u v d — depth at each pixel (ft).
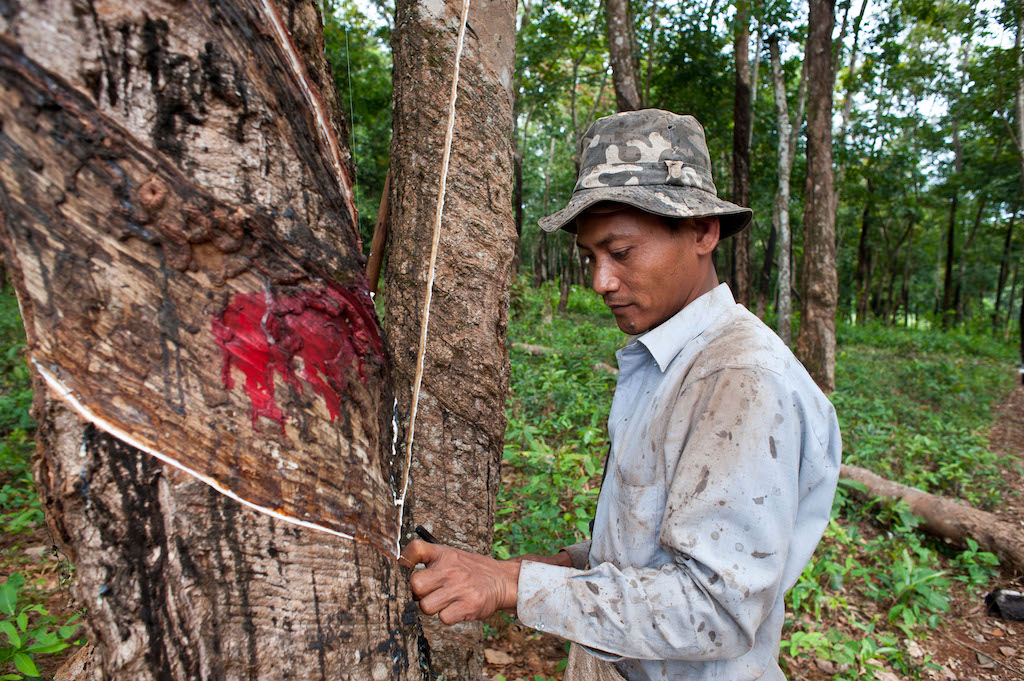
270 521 2.40
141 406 2.16
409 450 3.40
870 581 11.38
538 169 93.61
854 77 48.24
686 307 3.61
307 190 2.55
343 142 3.05
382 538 2.89
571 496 12.17
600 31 44.11
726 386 3.03
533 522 10.21
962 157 71.15
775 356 3.11
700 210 3.39
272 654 2.43
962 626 11.09
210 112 2.21
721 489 2.88
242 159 2.29
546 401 18.98
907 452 17.90
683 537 2.89
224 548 2.32
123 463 2.18
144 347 2.15
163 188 2.12
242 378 2.32
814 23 26.00
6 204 2.01
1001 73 39.32
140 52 2.06
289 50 2.55
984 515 13.51
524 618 3.07
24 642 6.64
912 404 27.40
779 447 2.97
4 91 1.90
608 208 3.48
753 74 46.62
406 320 5.28
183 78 2.14
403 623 2.95
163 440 2.20
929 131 57.00
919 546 12.53
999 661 10.03
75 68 1.97
